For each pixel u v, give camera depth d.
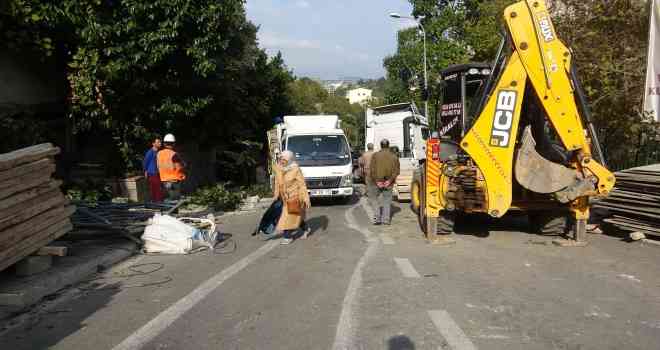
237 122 22.34
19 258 6.30
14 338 5.03
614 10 13.90
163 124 15.73
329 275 7.14
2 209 5.96
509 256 8.28
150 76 14.54
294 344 4.69
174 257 8.55
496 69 9.14
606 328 5.03
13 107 12.51
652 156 14.47
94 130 14.97
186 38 14.34
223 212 14.58
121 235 8.98
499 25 18.89
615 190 10.28
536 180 8.76
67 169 14.49
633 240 9.52
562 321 5.22
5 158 6.09
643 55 13.62
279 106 29.61
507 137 8.77
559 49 8.62
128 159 15.07
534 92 8.90
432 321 5.21
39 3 11.87
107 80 13.43
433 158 9.45
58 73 14.27
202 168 23.08
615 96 13.77
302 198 9.59
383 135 23.95
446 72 11.48
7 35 11.62
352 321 5.25
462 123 10.80
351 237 10.22
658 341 4.71
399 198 16.53
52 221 7.05
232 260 8.26
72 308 5.93
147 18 13.48
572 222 9.58
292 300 6.01
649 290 6.32
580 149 8.69
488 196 8.85
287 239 9.59
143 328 5.20
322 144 16.67
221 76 16.84
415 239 9.88
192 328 5.17
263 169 25.41
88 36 12.78
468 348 4.54
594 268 7.46
